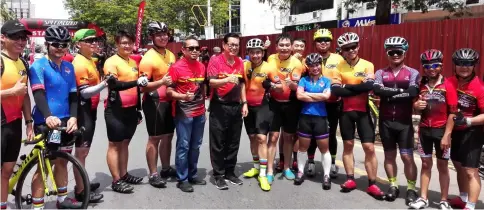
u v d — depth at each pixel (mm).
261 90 5180
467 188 4305
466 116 4023
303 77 5055
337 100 5418
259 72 5133
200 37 31281
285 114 5301
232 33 4887
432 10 19797
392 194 4660
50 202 4523
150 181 5242
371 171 4828
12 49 3674
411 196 4555
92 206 4504
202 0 28906
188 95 4785
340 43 4828
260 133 5188
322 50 5188
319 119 5000
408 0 13453
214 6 30578
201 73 4992
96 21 28344
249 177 5605
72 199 4465
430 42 9234
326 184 5062
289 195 4898
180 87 4867
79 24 19906
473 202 4082
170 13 28562
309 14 33938
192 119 4949
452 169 5801
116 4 28359
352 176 5027
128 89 4766
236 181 5289
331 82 4934
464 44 8578
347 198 4785
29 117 4066
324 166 5117
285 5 16359
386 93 4453
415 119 8375
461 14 13906
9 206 4398
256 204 4605
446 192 4328
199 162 6445
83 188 4191
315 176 5688
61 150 4055
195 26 30156
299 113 5305
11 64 3686
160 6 28469
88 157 6664
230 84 4922
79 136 4230
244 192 5008
